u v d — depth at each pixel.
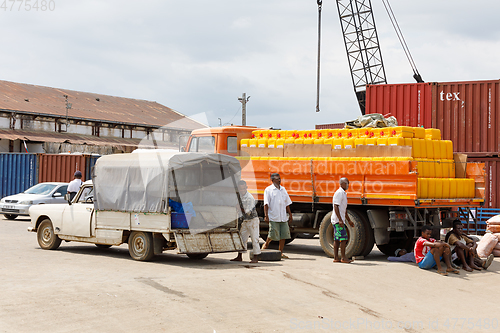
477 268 10.02
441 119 16.59
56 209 11.09
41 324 5.32
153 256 9.69
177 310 6.04
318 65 29.78
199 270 8.70
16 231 15.20
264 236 12.79
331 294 7.41
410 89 16.97
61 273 8.01
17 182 26.36
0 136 37.12
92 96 54.62
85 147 42.00
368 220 10.73
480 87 16.23
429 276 9.16
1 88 45.50
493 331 6.25
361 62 41.78
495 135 15.98
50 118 42.59
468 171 11.75
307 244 14.04
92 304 6.07
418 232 10.20
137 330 5.33
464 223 15.17
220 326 5.63
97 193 10.34
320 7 29.77
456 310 7.13
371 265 9.79
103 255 10.51
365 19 41.31
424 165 10.41
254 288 7.32
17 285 6.90
